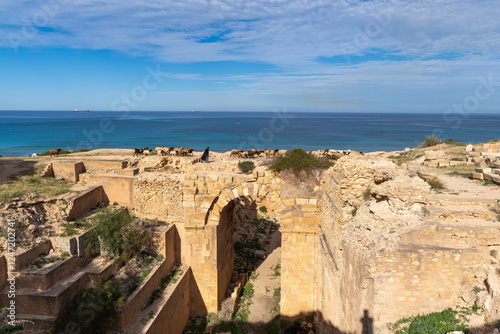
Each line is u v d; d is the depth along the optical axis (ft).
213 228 75.36
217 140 398.42
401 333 32.22
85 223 69.97
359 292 37.22
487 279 32.71
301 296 73.31
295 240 72.49
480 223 36.60
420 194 40.81
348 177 50.08
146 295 61.26
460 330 30.94
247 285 88.69
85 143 372.79
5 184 79.20
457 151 122.93
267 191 73.61
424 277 33.71
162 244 72.23
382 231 38.14
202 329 71.77
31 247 55.21
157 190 81.76
